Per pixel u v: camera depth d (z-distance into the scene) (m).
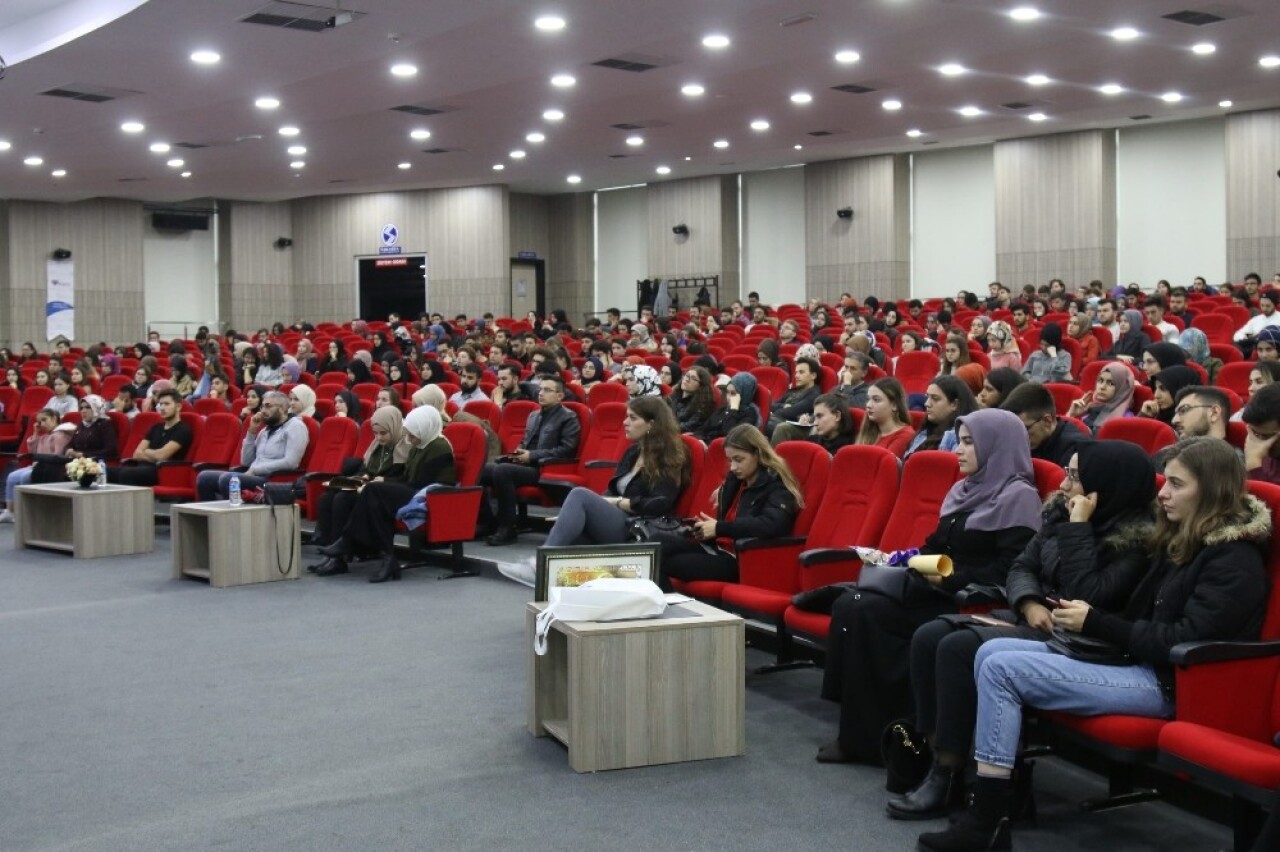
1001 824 3.18
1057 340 9.02
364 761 3.97
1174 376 5.79
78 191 22.50
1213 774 2.80
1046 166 19.66
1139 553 3.36
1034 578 3.59
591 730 3.85
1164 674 3.18
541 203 26.03
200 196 23.91
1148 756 3.07
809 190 22.14
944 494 4.45
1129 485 3.41
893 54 12.56
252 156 18.81
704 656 3.97
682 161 20.91
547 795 3.65
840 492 4.90
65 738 4.27
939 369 9.77
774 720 4.39
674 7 10.43
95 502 8.20
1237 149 17.81
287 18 10.55
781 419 7.96
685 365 10.68
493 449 8.04
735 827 3.39
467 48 11.80
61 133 16.19
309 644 5.59
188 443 9.57
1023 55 12.82
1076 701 3.14
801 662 5.08
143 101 14.12
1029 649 3.29
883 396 5.55
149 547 8.45
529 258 25.77
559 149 19.03
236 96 13.95
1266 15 11.32
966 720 3.39
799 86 14.23
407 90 13.83
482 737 4.21
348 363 13.80
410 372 12.20
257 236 25.38
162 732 4.31
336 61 12.23
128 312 24.34
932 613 3.87
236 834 3.38
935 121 17.34
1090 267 19.30
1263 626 3.04
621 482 6.14
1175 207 19.00
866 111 16.17
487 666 5.18
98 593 6.93
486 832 3.37
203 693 4.81
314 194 24.56
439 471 7.32
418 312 24.89
